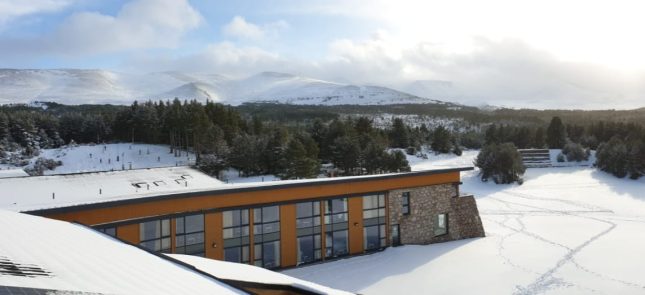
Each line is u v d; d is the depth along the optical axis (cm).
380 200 2694
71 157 7906
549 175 7938
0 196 2553
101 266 782
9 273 559
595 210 4681
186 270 1012
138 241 2019
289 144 5850
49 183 2973
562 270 2369
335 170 6994
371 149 6688
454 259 2542
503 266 2428
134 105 9331
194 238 2162
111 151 8206
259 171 6719
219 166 6538
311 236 2466
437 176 2912
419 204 2833
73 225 1395
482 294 2064
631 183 7062
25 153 8106
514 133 10919
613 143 8275
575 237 3098
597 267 2419
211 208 2188
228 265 1438
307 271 2344
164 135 8831
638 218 4100
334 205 2542
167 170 3612
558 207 4894
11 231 959
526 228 3453
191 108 7956
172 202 2098
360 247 2614
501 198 5712
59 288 530
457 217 2997
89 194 2691
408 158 9488
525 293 2070
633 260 2541
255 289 1123
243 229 2280
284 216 2380
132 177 3297
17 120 8725
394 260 2512
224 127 7794
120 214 1980
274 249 2362
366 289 2123
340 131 7675
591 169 8469
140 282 718
